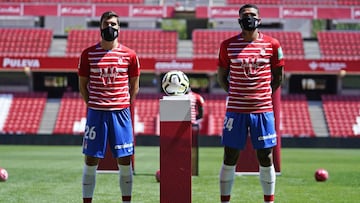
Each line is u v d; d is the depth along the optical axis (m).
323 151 45.19
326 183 19.05
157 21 63.22
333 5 64.19
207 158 33.94
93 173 11.62
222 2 64.19
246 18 11.07
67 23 67.38
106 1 63.69
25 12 58.19
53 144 52.53
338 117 54.78
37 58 53.81
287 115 54.75
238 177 20.52
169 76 12.26
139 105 54.94
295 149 49.56
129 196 11.74
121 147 11.34
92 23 65.62
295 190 16.94
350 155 38.75
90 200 11.70
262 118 11.30
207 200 14.52
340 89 57.22
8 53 59.19
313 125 53.94
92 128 11.30
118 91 11.32
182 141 10.76
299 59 53.53
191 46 60.19
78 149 44.00
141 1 64.19
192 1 62.44
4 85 57.06
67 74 57.44
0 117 54.06
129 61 11.45
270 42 11.45
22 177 20.77
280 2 64.19
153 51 59.62
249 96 11.26
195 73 56.75
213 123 52.94
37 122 53.81
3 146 49.19
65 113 54.69
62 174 22.09
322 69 53.50
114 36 11.09
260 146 11.31
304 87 57.72
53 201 14.32
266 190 11.69
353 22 60.88
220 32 61.25
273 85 11.82
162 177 10.81
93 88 11.33
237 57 11.27
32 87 57.28
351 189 17.27
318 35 61.47
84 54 11.43
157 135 52.16
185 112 10.74
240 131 11.34
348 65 53.34
